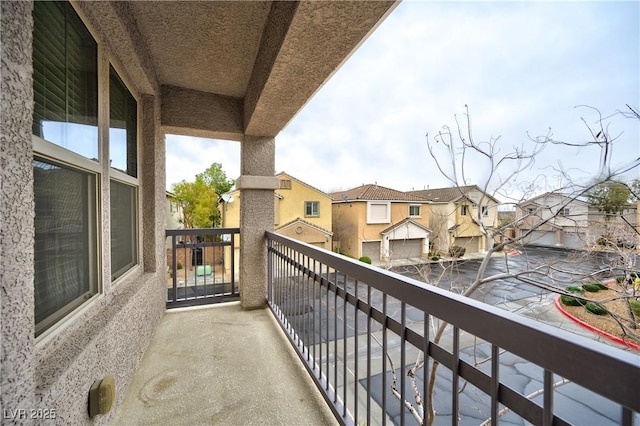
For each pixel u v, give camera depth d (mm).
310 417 1644
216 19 1982
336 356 1604
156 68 2650
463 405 2191
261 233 3441
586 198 2109
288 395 1830
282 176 5895
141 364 2154
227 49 2354
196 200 13578
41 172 1148
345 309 1479
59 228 1275
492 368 686
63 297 1294
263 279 3449
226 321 3018
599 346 485
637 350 1502
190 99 3074
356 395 1373
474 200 2891
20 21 814
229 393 1841
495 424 684
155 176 2699
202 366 2143
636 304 1581
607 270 1871
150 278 2488
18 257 794
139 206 2529
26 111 842
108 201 1733
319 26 1449
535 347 569
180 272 5086
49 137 1175
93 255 1610
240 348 2434
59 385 993
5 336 737
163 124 2967
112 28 1677
